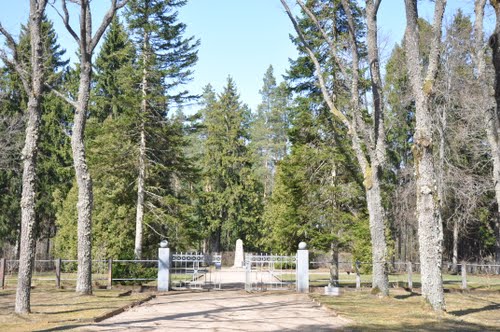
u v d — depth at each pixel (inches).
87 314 428.8
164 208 1033.5
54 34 1584.6
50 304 511.2
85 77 615.5
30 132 459.5
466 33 1107.3
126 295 632.4
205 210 1879.9
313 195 909.8
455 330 358.6
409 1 498.3
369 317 423.2
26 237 446.0
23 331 343.6
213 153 1908.2
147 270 774.5
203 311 477.1
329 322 399.2
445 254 1550.2
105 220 1070.4
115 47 1440.7
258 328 365.1
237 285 839.1
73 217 1180.5
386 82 1510.8
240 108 2009.1
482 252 1555.1
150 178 1023.6
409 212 1330.0
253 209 1894.7
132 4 965.8
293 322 398.3
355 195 892.0
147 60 973.2
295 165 909.8
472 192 1160.8
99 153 960.3
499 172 738.2
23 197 451.2
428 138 474.3
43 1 482.3
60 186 1478.8
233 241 2011.6
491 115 756.0
